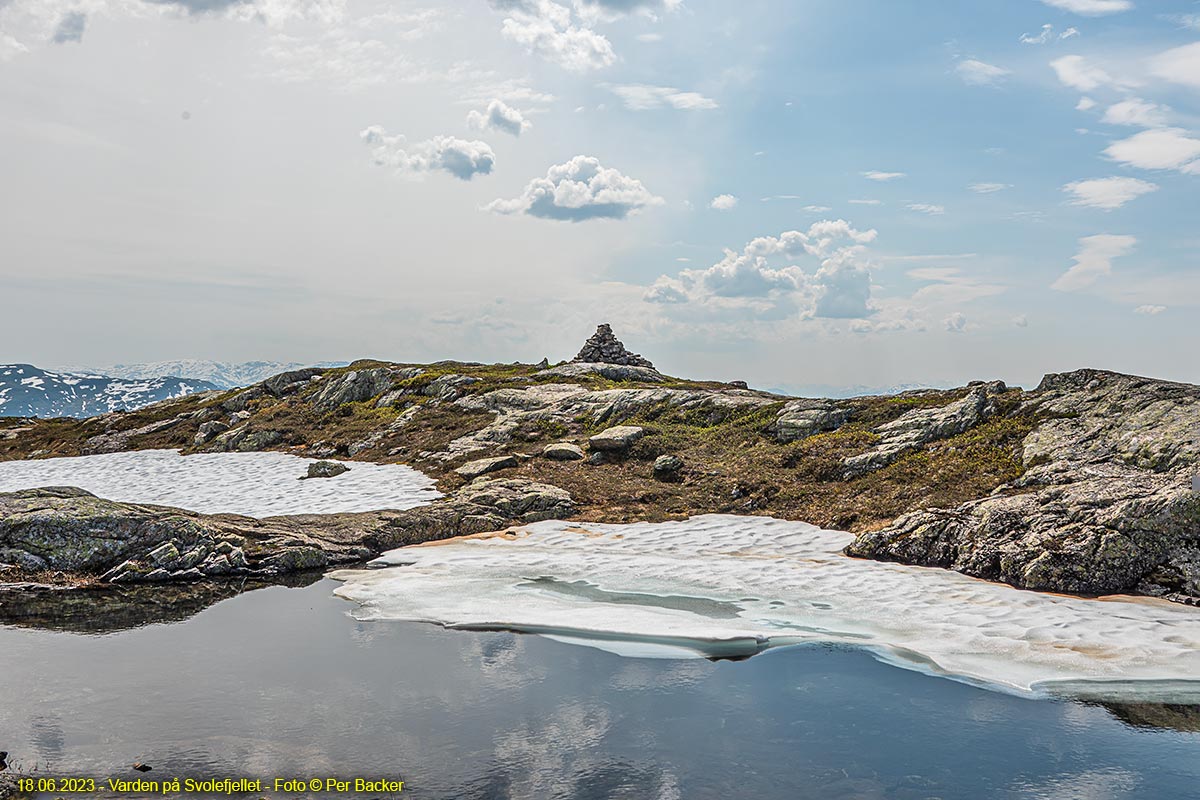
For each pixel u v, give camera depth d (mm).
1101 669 16188
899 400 42812
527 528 31234
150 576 23734
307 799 10805
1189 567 21438
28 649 16922
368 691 14797
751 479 35625
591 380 59031
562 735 13117
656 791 11305
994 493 28156
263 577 24406
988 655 17047
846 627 19031
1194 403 29359
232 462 46812
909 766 12188
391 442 48500
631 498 34938
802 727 13555
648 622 19188
